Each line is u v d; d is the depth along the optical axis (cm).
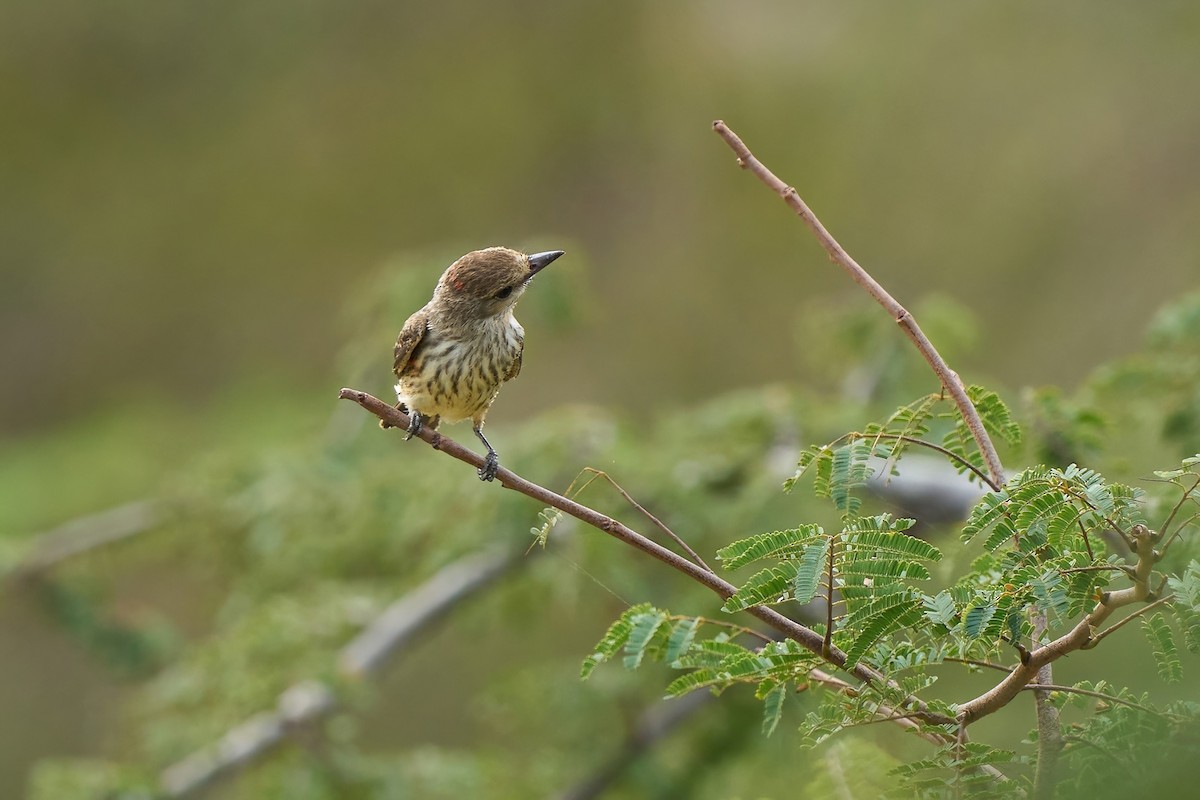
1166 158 1780
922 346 510
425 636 1167
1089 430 695
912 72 1936
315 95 2130
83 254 2075
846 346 1175
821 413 1047
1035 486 420
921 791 434
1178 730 396
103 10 2158
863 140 1925
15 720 1672
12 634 1705
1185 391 794
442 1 2141
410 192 2052
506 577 1102
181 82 2159
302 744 1013
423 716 1525
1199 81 1798
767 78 1991
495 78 2078
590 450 1056
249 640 1058
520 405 1836
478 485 1041
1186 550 495
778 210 1931
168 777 994
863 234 1875
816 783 520
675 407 1306
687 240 1947
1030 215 1814
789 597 430
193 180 2103
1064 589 407
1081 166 1812
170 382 2009
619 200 1994
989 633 412
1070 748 416
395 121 2097
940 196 1861
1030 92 1877
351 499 1127
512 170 2036
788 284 1886
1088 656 633
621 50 2055
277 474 1174
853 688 444
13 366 2016
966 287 1805
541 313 1241
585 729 1118
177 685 1062
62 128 2128
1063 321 1733
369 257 2036
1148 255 1734
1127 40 1856
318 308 2012
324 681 1012
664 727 1080
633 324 1906
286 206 2081
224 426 1689
